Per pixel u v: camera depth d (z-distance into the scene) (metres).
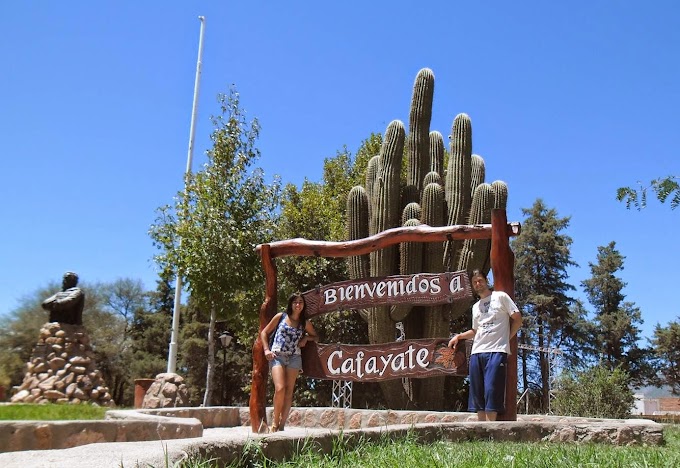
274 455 3.90
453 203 17.77
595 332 44.34
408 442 4.54
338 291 7.70
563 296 44.12
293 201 27.47
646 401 43.25
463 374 6.93
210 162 18.17
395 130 17.69
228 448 3.57
